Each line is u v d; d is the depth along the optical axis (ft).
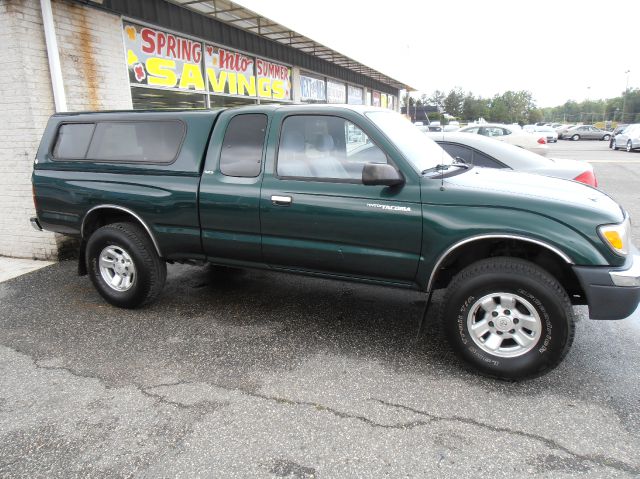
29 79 17.84
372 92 64.44
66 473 7.67
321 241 11.58
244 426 8.82
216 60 30.37
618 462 7.82
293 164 11.85
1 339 12.44
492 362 10.16
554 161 19.77
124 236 13.50
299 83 41.63
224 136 12.62
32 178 14.96
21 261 19.72
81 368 10.94
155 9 24.16
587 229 9.45
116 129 14.06
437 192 10.40
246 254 12.69
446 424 8.84
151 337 12.49
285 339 12.35
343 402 9.56
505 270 9.84
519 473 7.59
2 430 8.77
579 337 12.48
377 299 15.16
